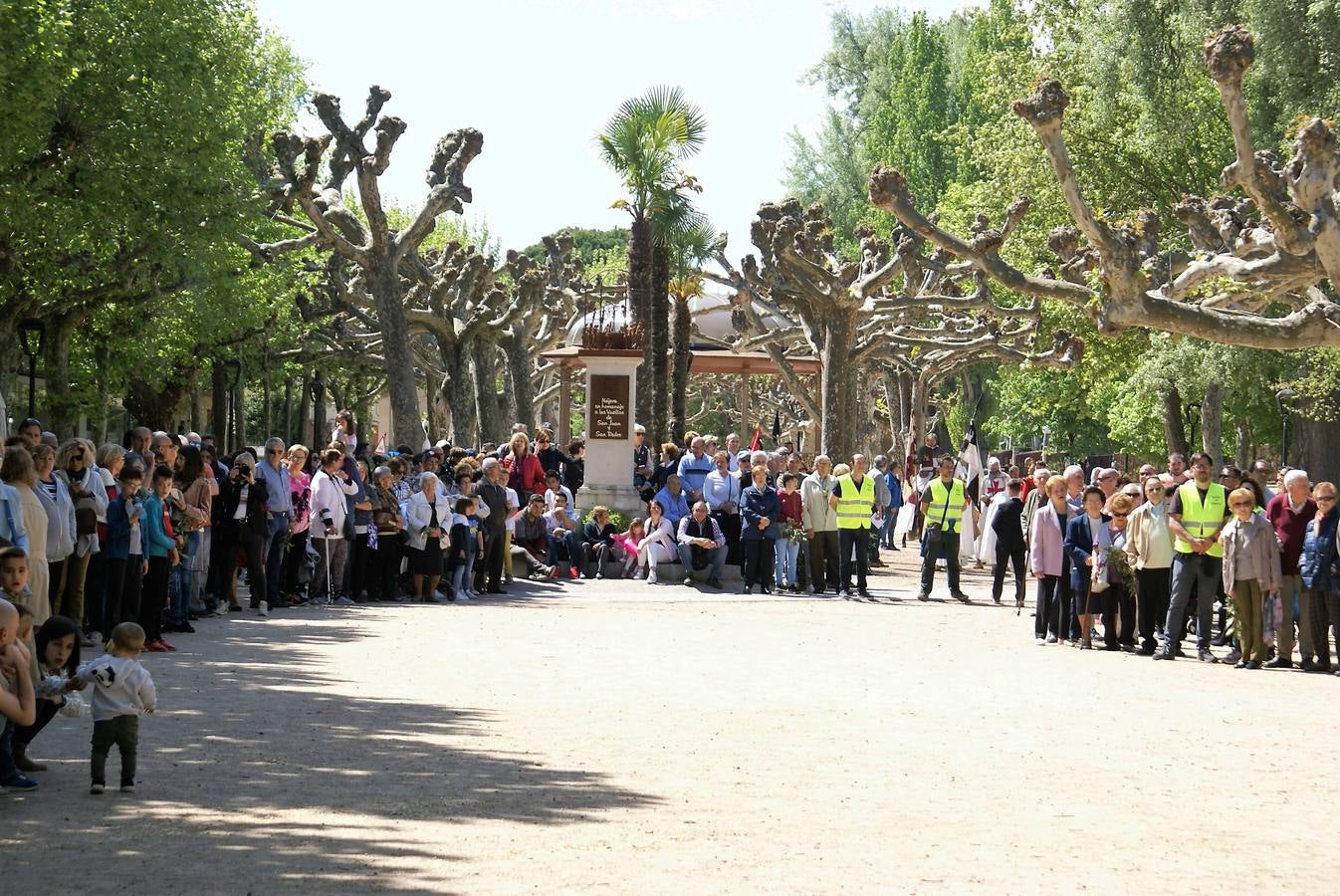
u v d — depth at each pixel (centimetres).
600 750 1088
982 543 2794
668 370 4016
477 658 1630
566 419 5491
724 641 1873
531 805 882
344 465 2270
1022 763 1082
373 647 1706
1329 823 910
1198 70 3622
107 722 895
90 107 3119
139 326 3781
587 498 3128
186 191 3256
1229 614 2002
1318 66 3117
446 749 1072
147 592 1602
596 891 677
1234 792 998
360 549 2300
